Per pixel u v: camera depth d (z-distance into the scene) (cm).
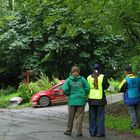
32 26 2042
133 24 1731
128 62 1767
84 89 1307
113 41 3048
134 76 1411
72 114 1302
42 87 2781
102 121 1292
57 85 2517
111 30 1794
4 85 3325
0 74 3300
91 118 1306
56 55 3183
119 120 1588
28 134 1312
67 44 3056
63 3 1852
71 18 1898
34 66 3123
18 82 3316
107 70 3206
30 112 2070
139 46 1842
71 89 1302
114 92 2919
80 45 3144
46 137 1255
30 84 2719
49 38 3038
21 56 3180
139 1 1516
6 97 2756
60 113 1989
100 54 3089
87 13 1745
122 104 2008
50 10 1925
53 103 2488
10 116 1862
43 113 2000
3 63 3262
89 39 3097
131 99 1391
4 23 3212
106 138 1251
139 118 1412
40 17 1980
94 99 1296
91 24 1831
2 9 3194
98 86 1302
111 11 1614
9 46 3088
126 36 1853
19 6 2002
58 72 3216
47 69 3198
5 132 1356
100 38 3058
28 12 1969
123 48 1917
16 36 3108
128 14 1600
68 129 1305
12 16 3184
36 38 3053
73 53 3188
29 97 2662
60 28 1983
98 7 1642
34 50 3167
